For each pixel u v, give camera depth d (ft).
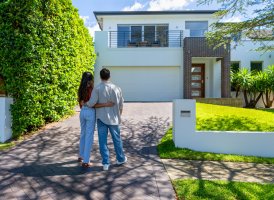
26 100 22.79
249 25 31.27
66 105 30.99
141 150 21.15
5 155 18.72
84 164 16.58
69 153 19.56
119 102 16.79
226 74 53.88
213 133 21.89
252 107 56.49
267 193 13.65
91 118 16.55
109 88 16.37
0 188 13.56
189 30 58.08
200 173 16.67
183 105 21.84
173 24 64.23
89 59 46.65
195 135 21.77
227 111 35.01
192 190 13.71
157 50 57.16
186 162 18.89
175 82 57.52
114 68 57.88
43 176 15.16
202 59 61.36
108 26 63.98
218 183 14.76
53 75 26.68
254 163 19.60
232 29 32.27
